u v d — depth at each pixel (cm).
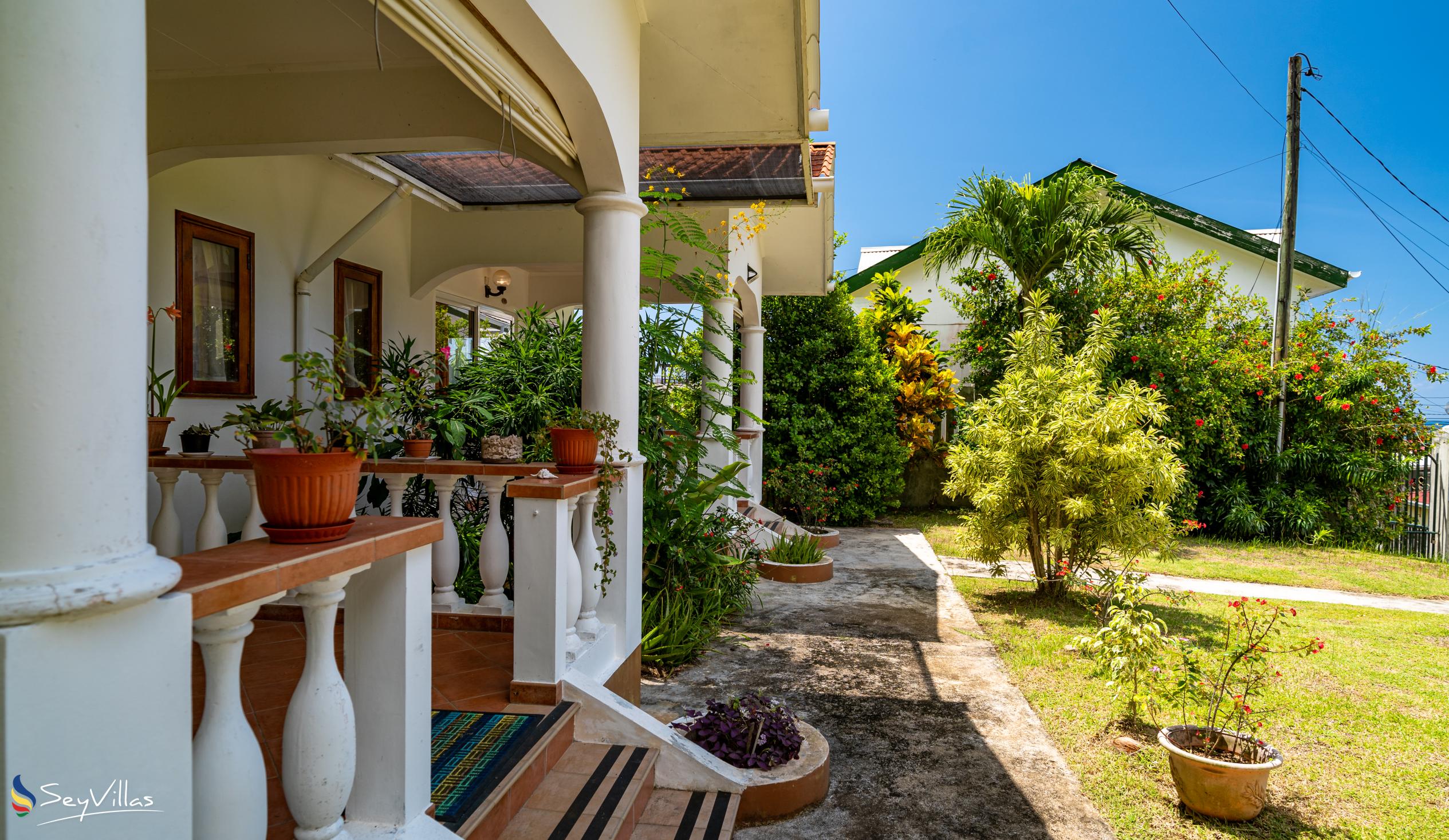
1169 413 1202
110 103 115
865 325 1455
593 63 361
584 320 427
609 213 421
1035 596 786
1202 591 830
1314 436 1210
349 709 173
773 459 1299
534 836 254
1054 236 1178
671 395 604
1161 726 452
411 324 816
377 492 571
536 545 325
